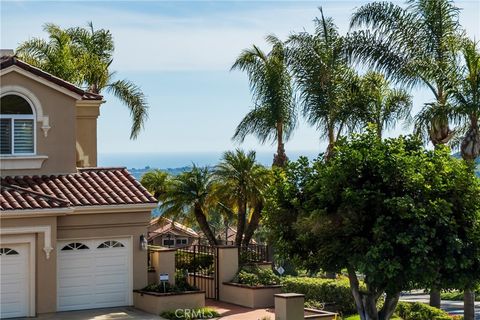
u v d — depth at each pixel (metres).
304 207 19.64
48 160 25.53
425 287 18.92
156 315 23.38
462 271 18.83
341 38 30.95
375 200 18.61
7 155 24.84
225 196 34.34
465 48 27.05
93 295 24.38
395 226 18.38
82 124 29.70
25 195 23.44
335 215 18.95
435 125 27.08
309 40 33.34
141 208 24.81
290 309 21.25
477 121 26.86
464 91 26.77
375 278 18.36
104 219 24.45
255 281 26.28
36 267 23.19
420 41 29.47
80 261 24.23
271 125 34.78
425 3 29.30
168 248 26.80
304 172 20.59
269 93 34.78
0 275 22.81
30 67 24.98
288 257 20.41
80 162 29.61
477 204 19.00
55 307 23.48
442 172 19.30
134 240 24.92
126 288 24.84
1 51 28.62
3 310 22.80
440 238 18.41
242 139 35.44
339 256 19.00
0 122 24.86
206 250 28.56
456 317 27.83
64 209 23.27
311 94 32.75
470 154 26.69
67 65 36.66
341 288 25.83
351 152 19.23
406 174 18.80
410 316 26.81
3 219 22.53
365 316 20.09
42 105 25.33
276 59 35.00
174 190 36.00
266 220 20.72
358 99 32.16
